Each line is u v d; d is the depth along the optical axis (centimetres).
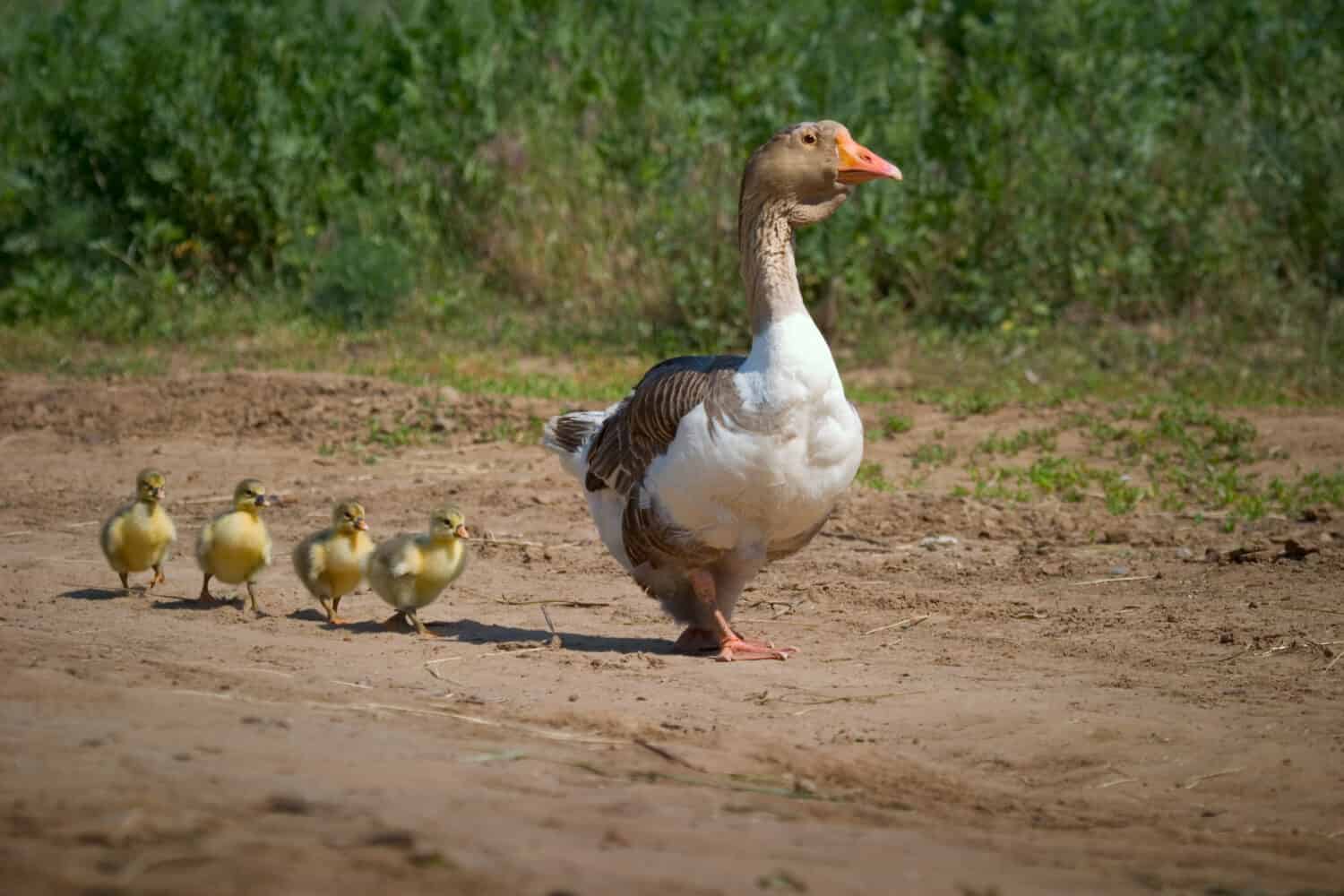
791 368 905
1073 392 2062
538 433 1866
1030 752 778
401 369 2230
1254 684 920
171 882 458
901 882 523
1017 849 603
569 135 2834
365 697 812
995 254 2455
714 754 731
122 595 1146
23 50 3028
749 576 973
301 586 1220
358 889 461
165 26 2906
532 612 1145
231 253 2711
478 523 1478
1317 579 1220
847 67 2642
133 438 1881
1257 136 2614
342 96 2842
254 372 2119
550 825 559
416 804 568
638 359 2345
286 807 543
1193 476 1638
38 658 848
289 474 1706
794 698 871
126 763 595
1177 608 1130
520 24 3012
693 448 906
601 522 1011
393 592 1034
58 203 2691
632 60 2938
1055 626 1084
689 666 955
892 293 2467
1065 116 2586
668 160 2716
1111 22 2698
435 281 2652
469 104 2802
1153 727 820
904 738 795
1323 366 2144
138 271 2605
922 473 1705
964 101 2588
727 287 2395
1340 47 2822
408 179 2753
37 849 486
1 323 2559
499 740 727
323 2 3000
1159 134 2686
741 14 2900
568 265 2631
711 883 496
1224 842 643
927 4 2897
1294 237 2500
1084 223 2477
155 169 2639
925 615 1127
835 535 1425
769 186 956
